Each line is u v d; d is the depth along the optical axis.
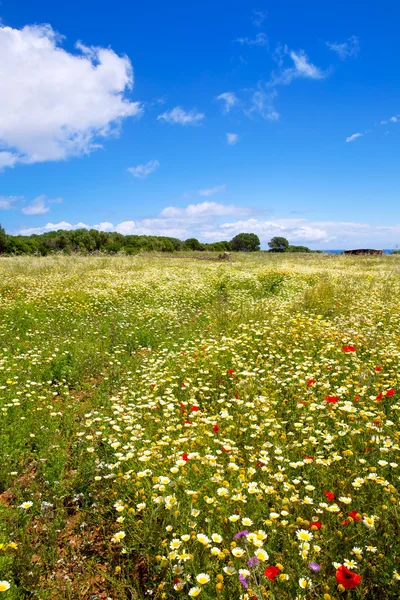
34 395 4.89
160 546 2.38
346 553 2.23
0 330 7.82
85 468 3.33
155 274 16.52
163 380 5.07
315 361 5.51
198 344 6.95
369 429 3.33
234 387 4.84
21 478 3.41
